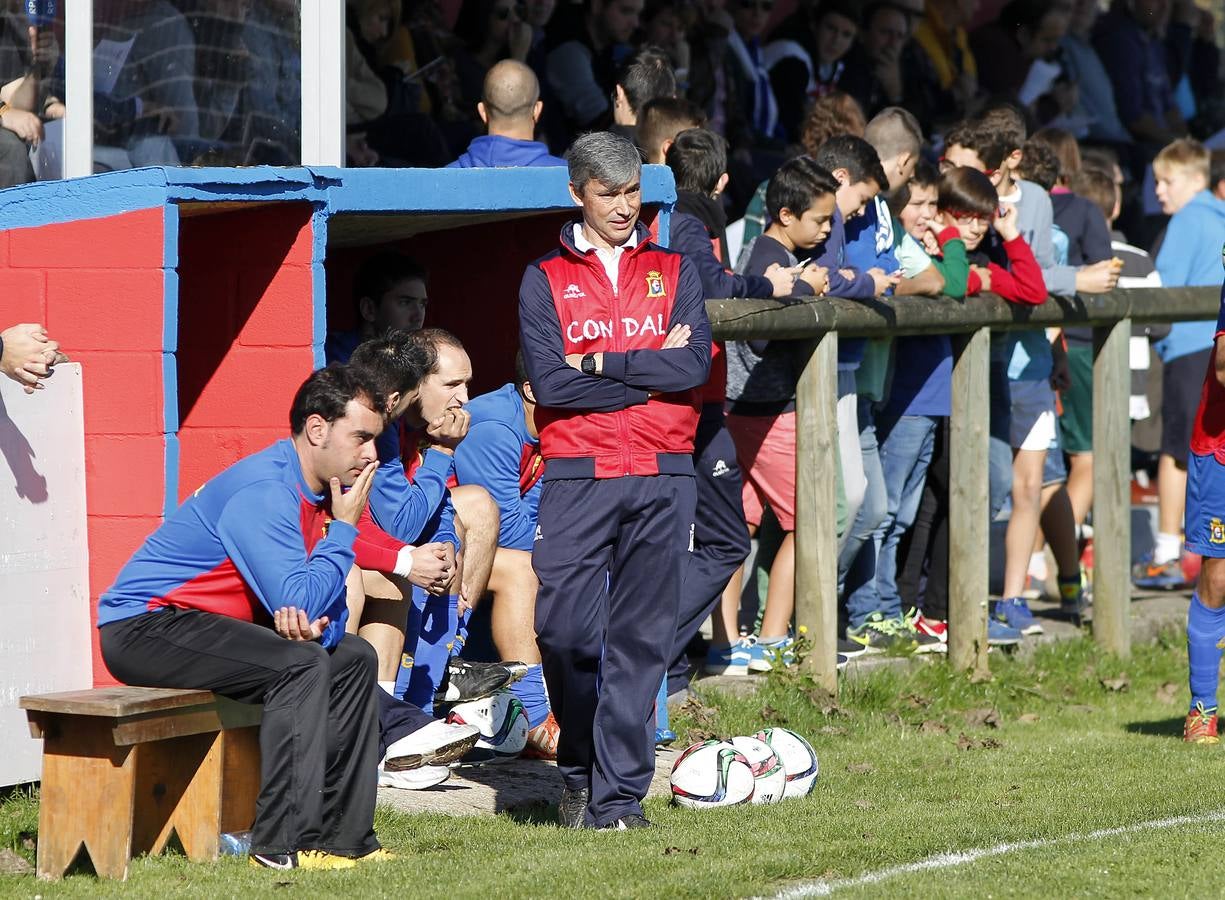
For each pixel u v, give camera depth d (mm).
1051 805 21766
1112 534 33500
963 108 47344
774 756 22266
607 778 20125
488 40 36688
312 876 17562
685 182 27594
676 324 20078
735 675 28906
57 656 20594
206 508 18328
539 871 17625
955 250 29453
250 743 19234
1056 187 36656
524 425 24984
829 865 18328
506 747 24234
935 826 20328
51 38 25016
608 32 37750
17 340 19375
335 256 28828
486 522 23906
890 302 28297
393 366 20609
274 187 21188
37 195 20672
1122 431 33500
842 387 28672
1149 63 54781
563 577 19844
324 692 17984
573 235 20047
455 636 23922
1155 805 21812
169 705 17703
